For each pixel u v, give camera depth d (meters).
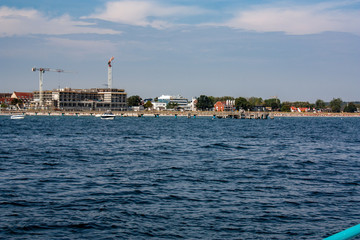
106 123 173.25
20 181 31.83
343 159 47.91
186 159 47.09
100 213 22.77
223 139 81.06
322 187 30.41
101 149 58.09
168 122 191.75
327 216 22.61
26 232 19.61
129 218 21.91
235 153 54.28
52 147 60.41
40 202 25.02
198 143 70.69
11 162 42.78
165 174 35.78
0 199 25.58
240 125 158.38
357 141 78.00
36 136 85.44
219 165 41.94
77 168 38.94
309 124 177.50
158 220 21.59
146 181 32.28
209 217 22.22
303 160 46.47
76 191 28.30
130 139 79.69
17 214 22.38
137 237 19.09
